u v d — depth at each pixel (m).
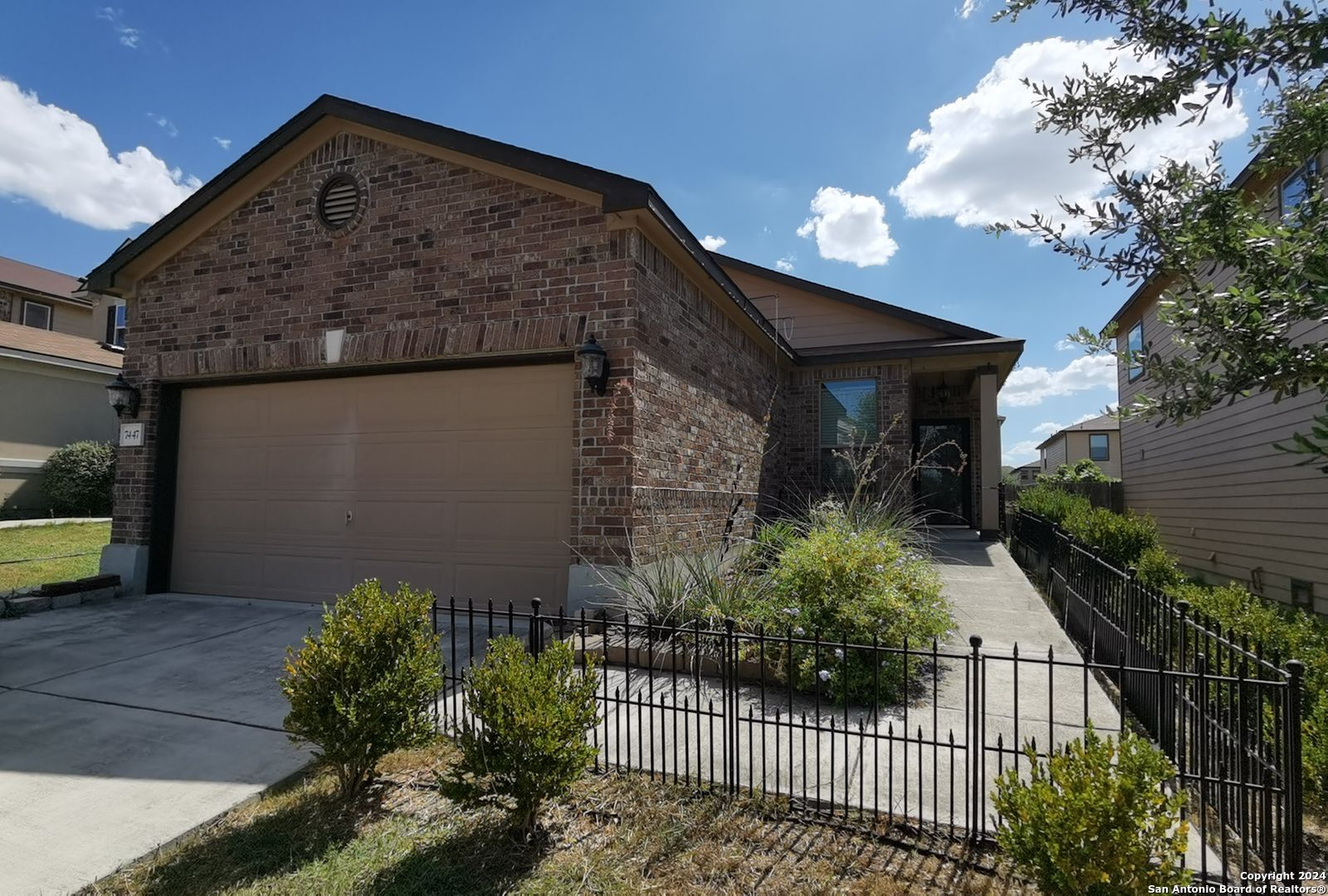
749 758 3.33
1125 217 2.81
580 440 6.11
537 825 2.88
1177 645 3.93
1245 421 9.91
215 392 8.00
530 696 2.78
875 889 2.40
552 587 6.43
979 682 3.15
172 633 6.16
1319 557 8.01
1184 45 2.52
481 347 6.47
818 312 13.17
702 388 7.79
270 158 7.32
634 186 5.88
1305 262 2.20
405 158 6.93
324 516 7.38
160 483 7.98
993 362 11.37
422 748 3.57
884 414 11.51
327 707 3.04
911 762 3.42
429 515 6.95
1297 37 2.26
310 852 2.72
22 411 14.44
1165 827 2.02
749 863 2.59
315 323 7.16
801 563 4.96
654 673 4.88
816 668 3.08
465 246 6.64
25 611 6.89
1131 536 8.45
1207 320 2.46
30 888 2.49
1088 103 2.81
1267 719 3.21
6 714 4.21
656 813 2.95
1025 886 2.39
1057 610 7.52
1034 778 2.23
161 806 3.09
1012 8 2.82
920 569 5.27
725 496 8.45
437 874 2.56
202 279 7.73
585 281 6.20
